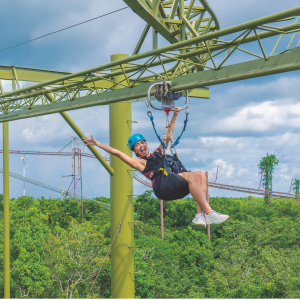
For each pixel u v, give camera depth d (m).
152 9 9.87
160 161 5.48
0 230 34.25
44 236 33.69
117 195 19.89
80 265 30.14
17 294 28.53
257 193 53.78
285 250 38.72
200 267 38.84
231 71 8.40
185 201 70.12
